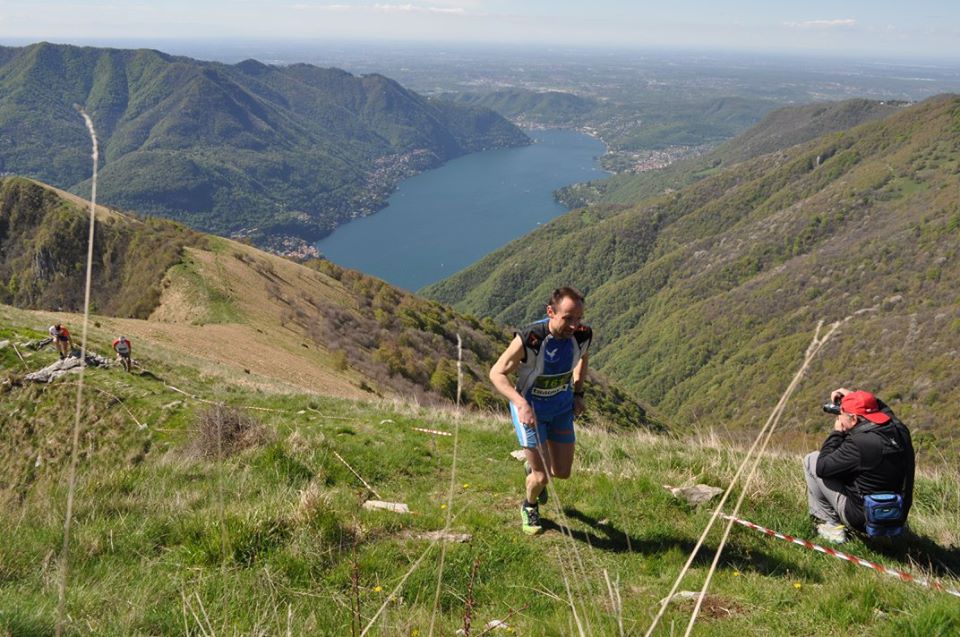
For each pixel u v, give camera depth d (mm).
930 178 178000
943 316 95688
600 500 5480
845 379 94562
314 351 43969
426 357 55938
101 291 72875
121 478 6086
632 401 68500
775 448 7801
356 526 4668
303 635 3174
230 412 7910
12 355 17672
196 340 33312
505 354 4387
